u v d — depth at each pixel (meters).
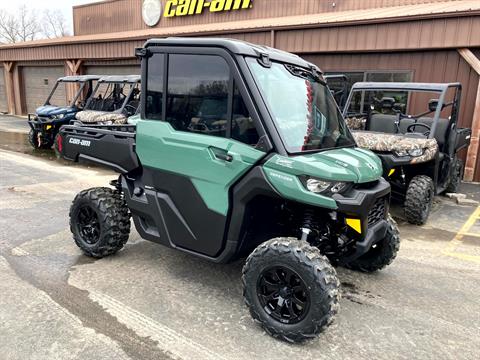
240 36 11.57
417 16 8.56
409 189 5.65
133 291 3.43
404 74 9.41
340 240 3.04
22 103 22.58
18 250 4.23
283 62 3.26
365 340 2.87
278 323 2.78
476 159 8.59
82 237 4.11
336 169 2.70
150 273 3.78
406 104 8.43
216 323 3.00
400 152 5.55
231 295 3.42
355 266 4.04
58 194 6.59
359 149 3.42
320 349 2.74
